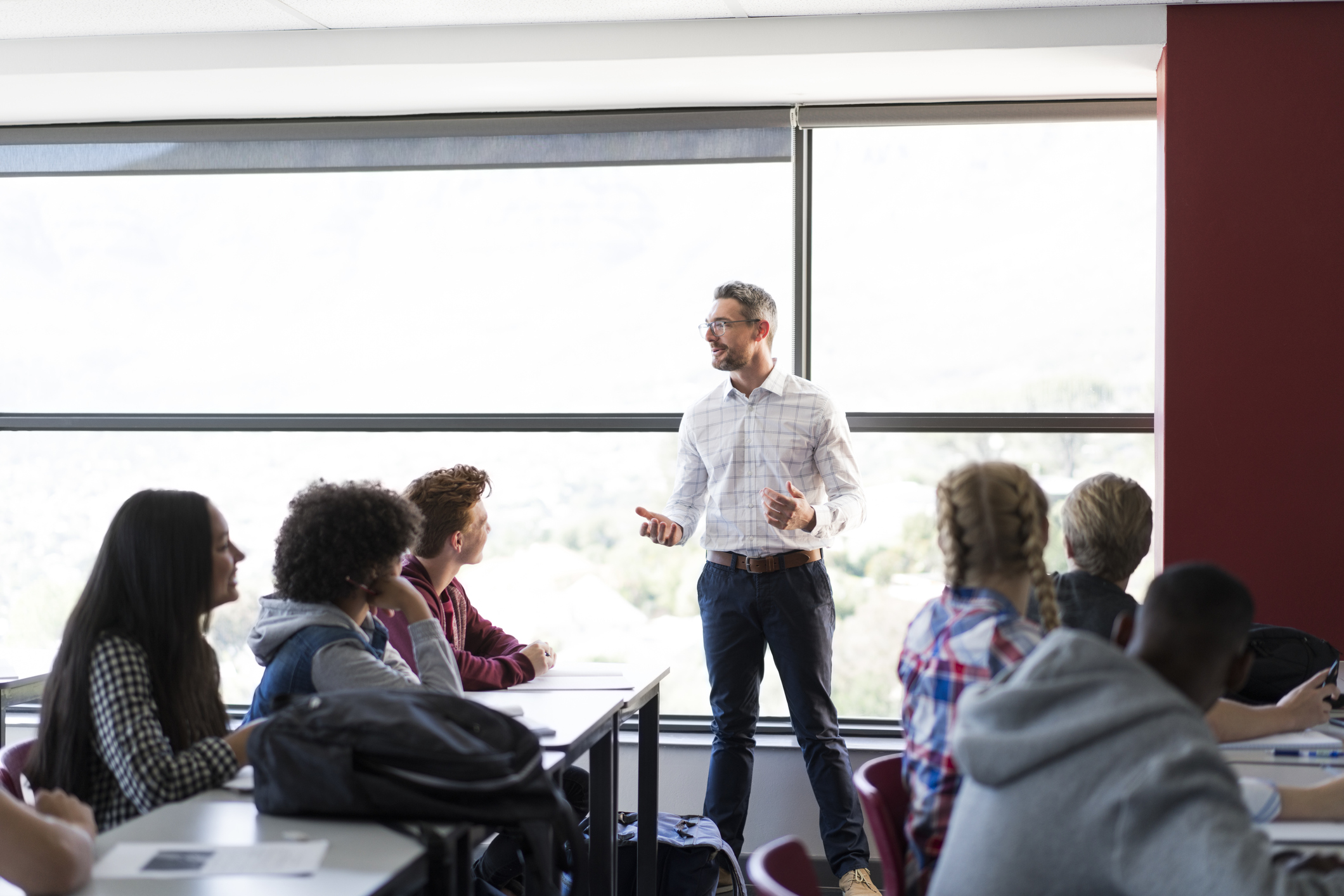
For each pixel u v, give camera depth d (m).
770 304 3.29
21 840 1.25
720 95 3.53
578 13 3.18
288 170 3.79
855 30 3.18
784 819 3.49
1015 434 3.55
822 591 3.23
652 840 2.86
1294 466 3.03
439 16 3.21
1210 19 3.06
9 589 3.97
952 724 1.51
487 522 2.73
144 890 1.29
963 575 1.62
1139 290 3.50
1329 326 3.02
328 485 2.12
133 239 3.88
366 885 1.32
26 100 3.63
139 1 3.11
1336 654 2.35
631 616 3.72
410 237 3.78
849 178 3.61
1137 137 3.50
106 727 1.74
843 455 3.26
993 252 3.56
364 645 2.03
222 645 3.87
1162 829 1.04
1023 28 3.12
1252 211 3.05
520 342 3.75
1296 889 0.98
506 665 2.63
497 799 1.55
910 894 1.65
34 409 3.94
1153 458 3.50
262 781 1.59
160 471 3.90
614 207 3.70
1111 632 1.98
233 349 3.85
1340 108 3.02
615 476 3.72
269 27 3.29
